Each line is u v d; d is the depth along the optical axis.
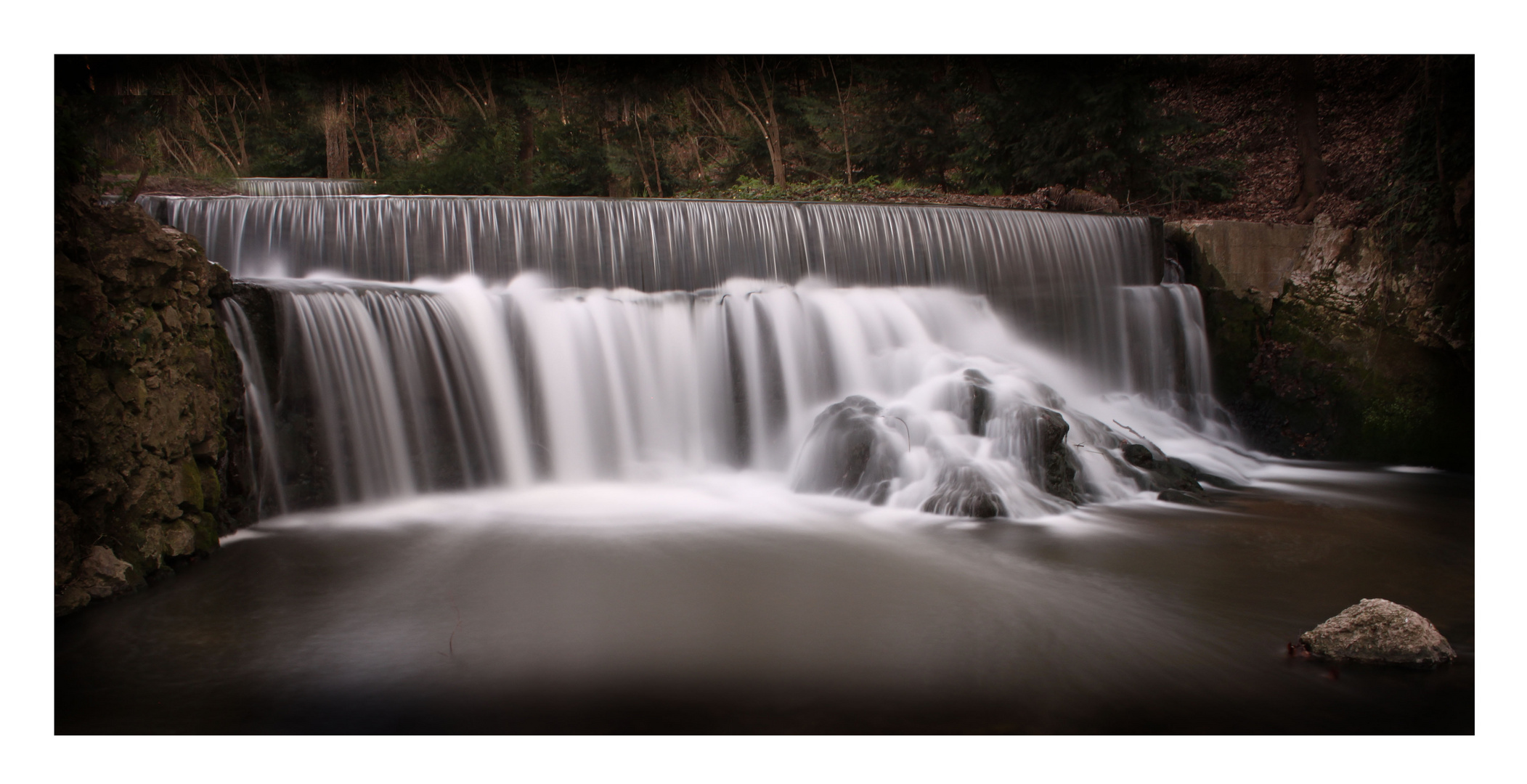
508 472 12.18
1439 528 10.23
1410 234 15.19
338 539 9.40
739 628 6.85
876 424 11.73
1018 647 6.49
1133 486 11.83
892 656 6.30
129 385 7.72
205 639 6.62
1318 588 7.97
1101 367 16.42
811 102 27.59
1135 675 6.03
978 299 15.53
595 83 27.02
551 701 5.55
